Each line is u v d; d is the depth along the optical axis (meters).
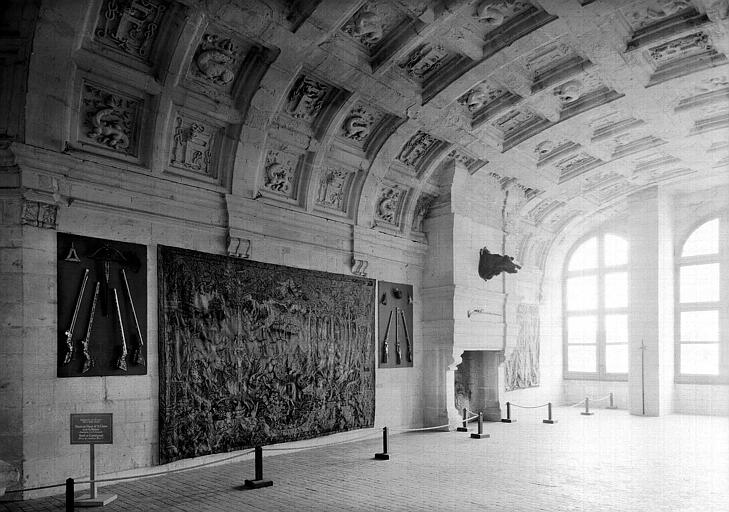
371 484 10.33
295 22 11.10
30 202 9.61
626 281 24.89
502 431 17.30
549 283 25.53
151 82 10.96
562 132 17.38
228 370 12.23
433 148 16.88
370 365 15.89
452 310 17.55
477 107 15.62
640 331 22.31
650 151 19.20
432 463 12.26
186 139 12.09
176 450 11.16
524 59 13.88
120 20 10.29
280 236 13.73
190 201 11.94
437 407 17.56
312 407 14.03
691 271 23.06
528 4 12.04
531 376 23.20
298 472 11.30
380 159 15.74
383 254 16.75
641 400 21.94
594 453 13.55
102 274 10.45
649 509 8.88
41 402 9.44
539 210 22.69
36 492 9.25
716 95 15.74
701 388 22.16
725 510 8.86
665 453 13.62
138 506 8.89
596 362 25.36
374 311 16.25
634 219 23.06
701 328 22.55
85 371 10.01
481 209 19.42
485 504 9.07
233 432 12.21
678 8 12.20
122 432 10.43
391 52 12.55
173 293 11.44
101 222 10.59
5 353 9.24
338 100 13.79
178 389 11.32
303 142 13.91
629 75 14.41
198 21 10.58
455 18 12.04
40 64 9.52
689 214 23.28
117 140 11.02
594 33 12.59
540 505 9.04
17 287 9.39
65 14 9.40
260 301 13.05
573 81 14.98
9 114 9.56
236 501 9.16
